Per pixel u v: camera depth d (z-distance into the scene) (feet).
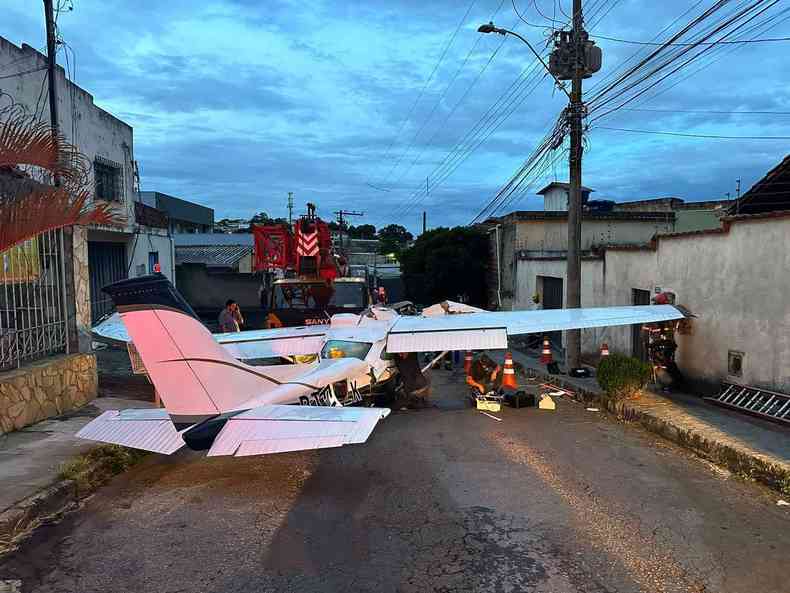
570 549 14.85
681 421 25.67
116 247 50.67
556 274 57.98
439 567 13.96
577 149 41.06
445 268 83.61
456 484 19.72
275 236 46.68
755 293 27.50
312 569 13.92
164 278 18.26
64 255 28.68
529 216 71.77
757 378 27.43
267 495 18.80
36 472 18.90
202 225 146.41
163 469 21.47
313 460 22.52
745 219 27.91
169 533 15.97
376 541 15.38
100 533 15.98
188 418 18.72
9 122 20.58
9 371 24.40
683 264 33.42
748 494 18.79
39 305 26.96
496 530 16.01
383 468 21.53
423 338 28.99
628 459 22.59
